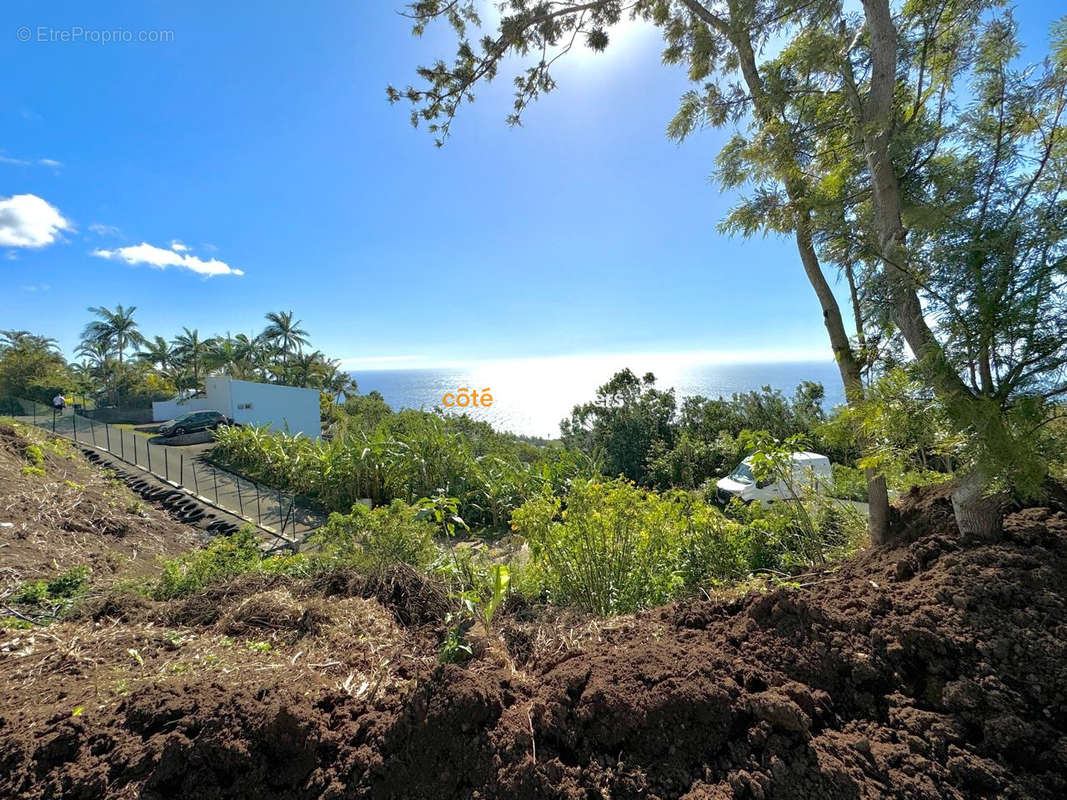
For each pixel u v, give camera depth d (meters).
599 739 1.49
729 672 1.71
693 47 3.44
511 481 9.23
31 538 4.54
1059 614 1.74
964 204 2.23
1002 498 2.20
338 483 10.70
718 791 1.33
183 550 6.26
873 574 2.41
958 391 2.01
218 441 15.27
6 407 23.02
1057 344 1.85
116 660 2.19
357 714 1.67
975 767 1.36
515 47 3.46
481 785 1.39
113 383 33.59
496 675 1.85
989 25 2.46
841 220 2.69
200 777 1.40
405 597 2.88
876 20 2.45
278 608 2.73
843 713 1.61
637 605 3.03
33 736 1.51
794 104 2.96
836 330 2.88
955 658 1.69
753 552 3.46
